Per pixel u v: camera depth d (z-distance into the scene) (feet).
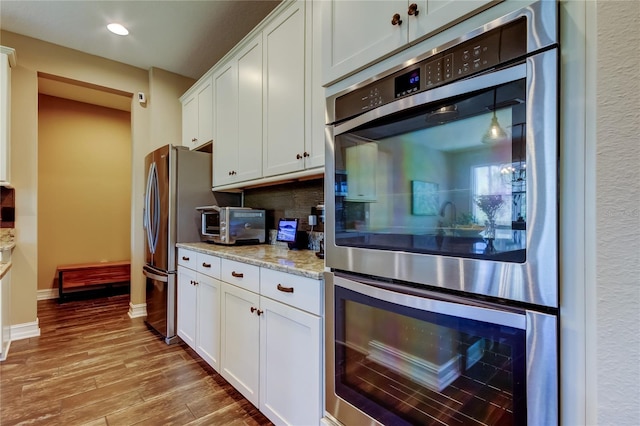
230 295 6.56
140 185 11.41
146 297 10.28
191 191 9.32
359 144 3.77
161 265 9.26
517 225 2.46
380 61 3.60
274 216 9.02
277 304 5.23
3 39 9.10
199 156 9.48
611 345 1.84
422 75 3.11
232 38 9.58
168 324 8.94
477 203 2.70
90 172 14.97
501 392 2.56
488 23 2.65
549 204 2.30
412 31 3.24
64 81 10.30
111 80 10.87
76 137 14.62
